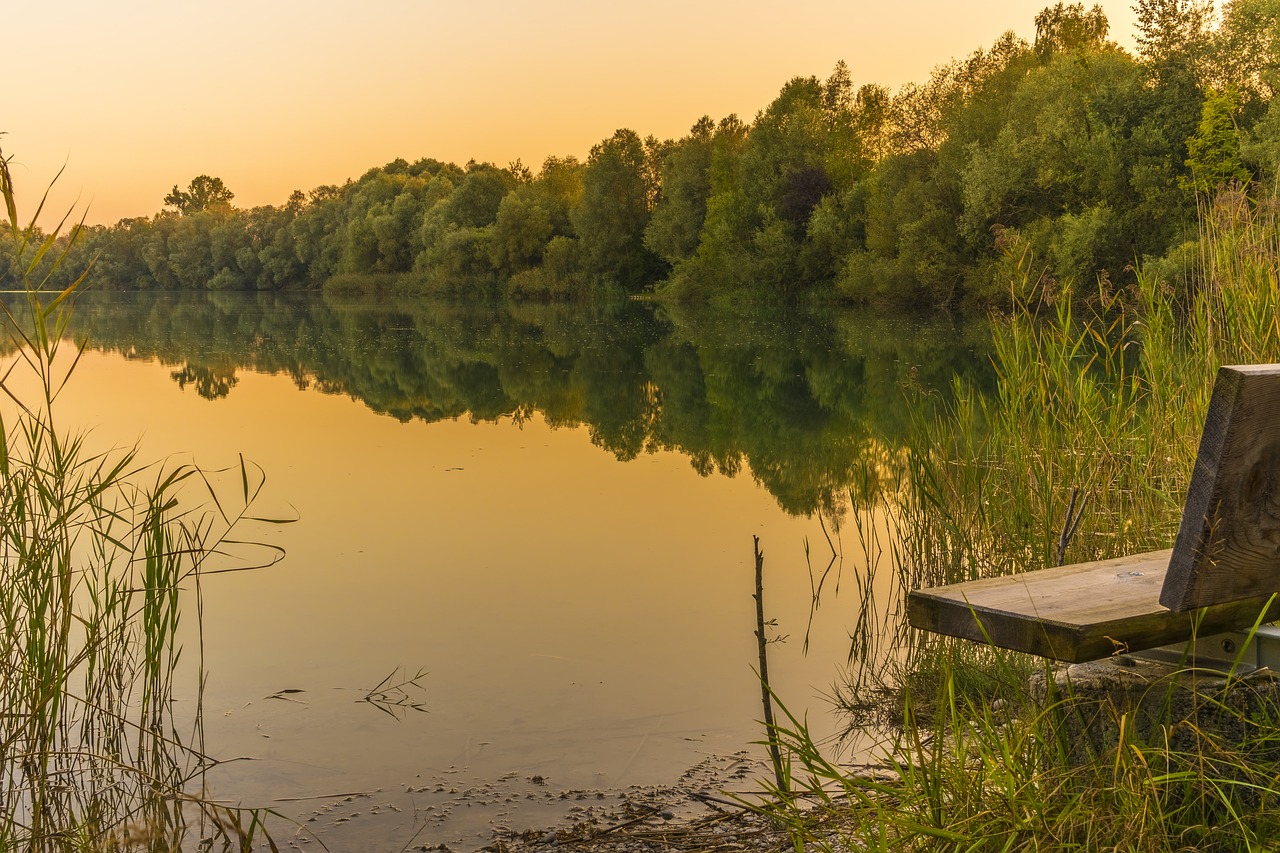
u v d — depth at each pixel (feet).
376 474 28.27
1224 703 5.97
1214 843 5.76
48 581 10.84
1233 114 67.05
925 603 6.28
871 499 23.70
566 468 29.60
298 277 246.27
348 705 12.42
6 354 68.33
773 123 132.57
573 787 10.21
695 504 24.43
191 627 15.37
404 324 108.37
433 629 15.26
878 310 104.42
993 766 6.84
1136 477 14.67
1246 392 4.99
